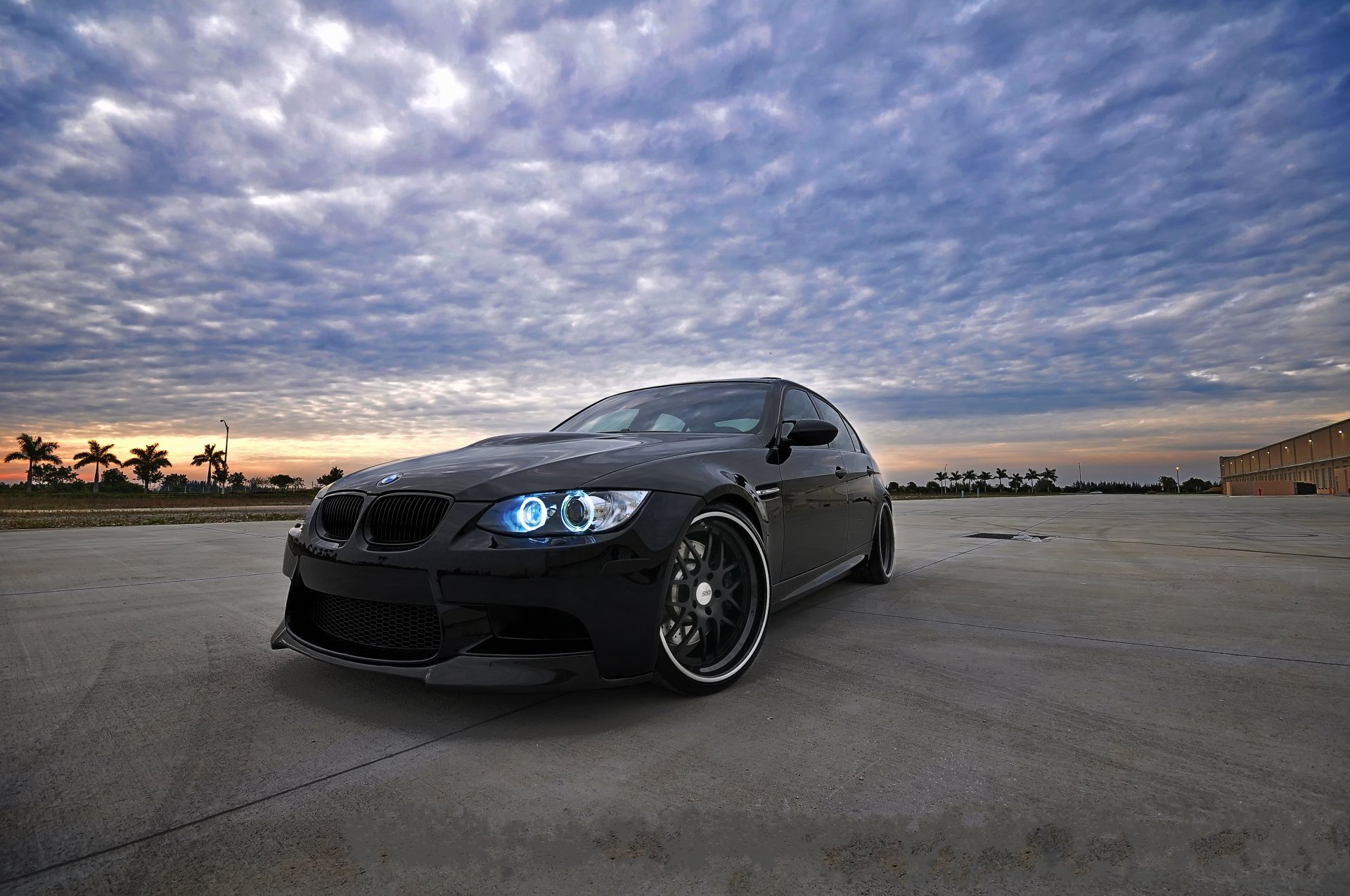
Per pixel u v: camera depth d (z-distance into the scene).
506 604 1.62
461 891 0.97
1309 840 1.08
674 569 1.84
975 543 6.27
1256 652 2.23
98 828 1.15
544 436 2.54
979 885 0.97
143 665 2.16
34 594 3.59
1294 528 7.87
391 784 1.31
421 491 1.80
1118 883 0.97
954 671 2.05
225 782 1.32
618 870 1.02
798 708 1.73
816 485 2.86
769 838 1.11
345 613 1.95
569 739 1.53
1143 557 4.98
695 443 2.33
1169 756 1.41
